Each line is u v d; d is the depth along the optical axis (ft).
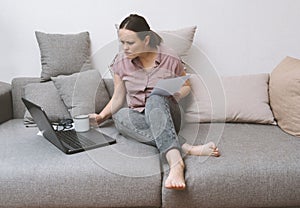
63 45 7.29
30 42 7.72
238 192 4.71
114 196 4.76
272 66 7.72
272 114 6.52
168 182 4.59
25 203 4.81
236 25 7.55
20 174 4.76
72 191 4.75
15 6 7.55
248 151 5.16
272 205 4.81
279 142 5.49
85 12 7.57
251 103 6.56
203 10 7.50
